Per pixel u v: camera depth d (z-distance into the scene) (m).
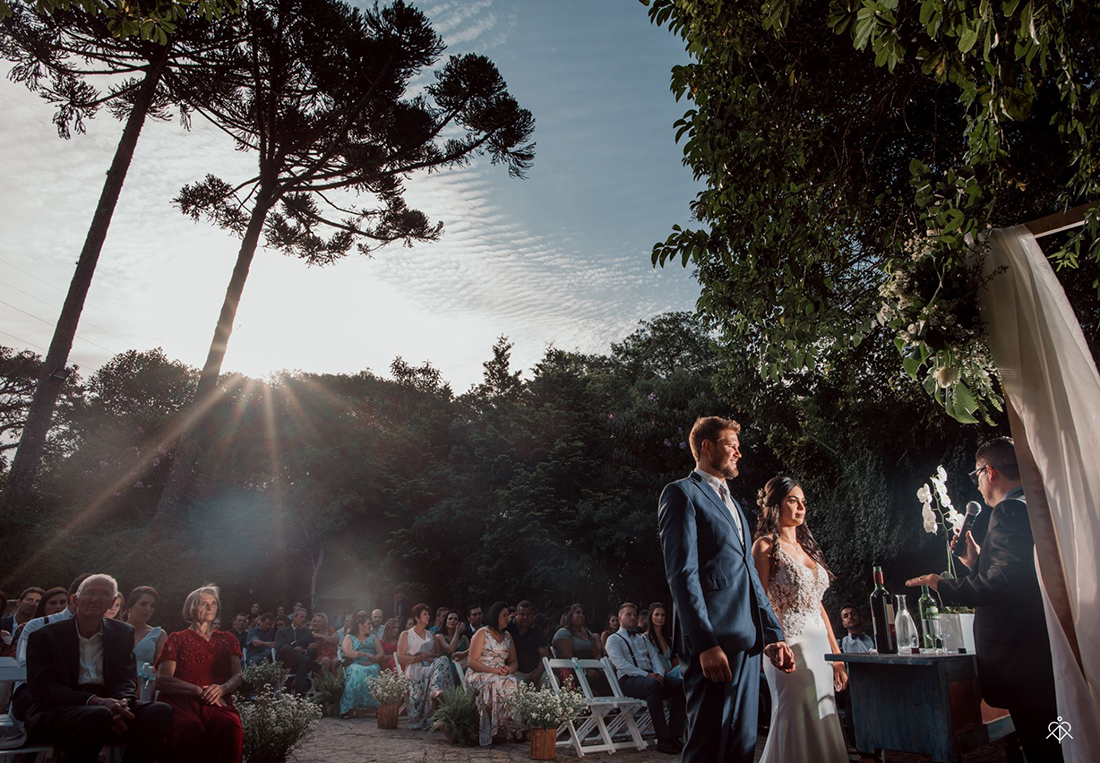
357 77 16.11
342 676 10.55
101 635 4.51
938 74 2.92
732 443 3.25
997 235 2.89
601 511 21.52
